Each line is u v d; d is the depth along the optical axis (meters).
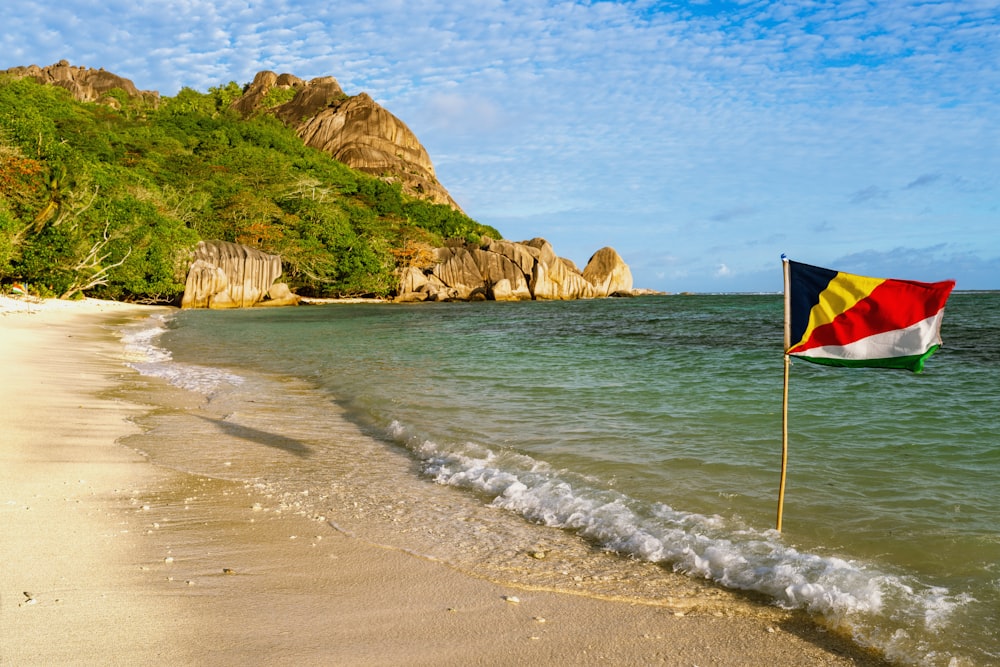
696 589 4.73
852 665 3.69
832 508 6.31
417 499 6.84
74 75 150.75
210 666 3.39
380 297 85.38
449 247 98.00
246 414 11.20
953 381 14.55
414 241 95.00
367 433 10.00
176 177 80.81
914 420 10.36
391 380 15.19
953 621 4.16
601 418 10.62
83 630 3.71
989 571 4.88
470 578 4.85
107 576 4.52
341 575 4.81
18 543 5.05
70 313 38.25
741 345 24.94
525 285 93.12
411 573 4.91
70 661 3.36
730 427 9.88
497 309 64.38
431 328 35.75
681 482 7.20
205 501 6.52
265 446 9.02
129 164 81.06
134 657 3.44
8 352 17.59
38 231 45.00
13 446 8.17
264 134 113.94
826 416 10.70
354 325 38.00
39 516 5.73
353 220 88.94
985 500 6.48
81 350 20.02
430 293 86.44
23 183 44.56
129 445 8.70
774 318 46.78
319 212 82.06
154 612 4.00
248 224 74.69
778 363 18.27
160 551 5.09
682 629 4.10
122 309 48.53
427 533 5.82
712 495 6.75
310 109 150.00
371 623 4.04
